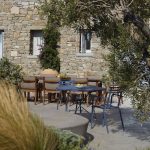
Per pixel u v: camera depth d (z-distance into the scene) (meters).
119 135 10.11
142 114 7.51
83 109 13.70
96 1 7.55
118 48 7.86
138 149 8.40
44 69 21.00
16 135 4.52
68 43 20.94
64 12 7.80
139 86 7.56
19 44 21.62
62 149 5.25
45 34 20.94
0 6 21.73
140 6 7.86
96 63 20.52
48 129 4.93
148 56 7.62
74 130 8.65
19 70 15.62
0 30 21.94
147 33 7.39
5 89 4.93
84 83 15.51
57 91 14.95
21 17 21.58
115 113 13.09
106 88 11.80
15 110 4.66
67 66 20.97
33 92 16.25
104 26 8.51
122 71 7.79
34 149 4.56
